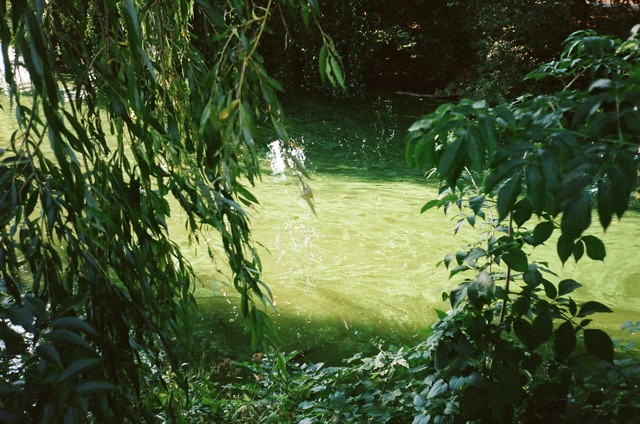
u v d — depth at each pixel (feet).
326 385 10.76
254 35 4.84
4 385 3.77
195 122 5.80
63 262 10.68
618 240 20.68
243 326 14.29
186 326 6.83
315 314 15.35
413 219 22.52
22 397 3.80
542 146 4.61
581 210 3.94
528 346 6.67
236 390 11.50
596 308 6.66
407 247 19.86
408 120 41.45
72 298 4.30
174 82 6.01
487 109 4.90
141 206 5.79
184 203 5.90
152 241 5.62
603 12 45.16
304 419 9.42
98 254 5.18
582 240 5.55
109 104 5.40
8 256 4.50
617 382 6.91
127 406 5.28
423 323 15.23
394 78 55.06
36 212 12.89
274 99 4.75
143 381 7.46
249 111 4.74
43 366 3.81
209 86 5.19
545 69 7.01
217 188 6.01
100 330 4.82
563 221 3.98
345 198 24.85
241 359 12.86
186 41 5.96
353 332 14.62
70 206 4.63
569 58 7.03
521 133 5.09
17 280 4.97
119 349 4.91
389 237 20.65
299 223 21.54
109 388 3.92
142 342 5.82
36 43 3.95
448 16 53.31
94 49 5.39
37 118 4.63
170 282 6.34
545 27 43.98
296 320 15.03
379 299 16.28
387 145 34.86
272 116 4.76
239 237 5.87
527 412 7.22
